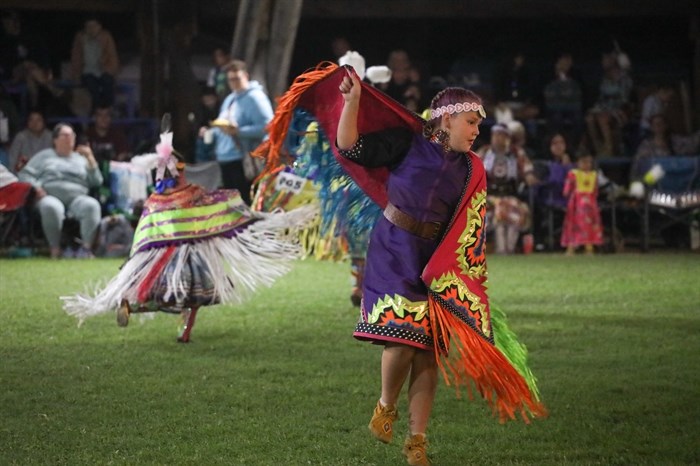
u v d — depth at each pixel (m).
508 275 23.97
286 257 15.48
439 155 9.38
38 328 16.06
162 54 36.41
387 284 9.24
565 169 31.41
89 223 28.00
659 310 18.20
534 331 15.98
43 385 12.12
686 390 12.02
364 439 10.01
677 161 32.47
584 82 37.84
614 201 31.47
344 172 10.71
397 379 9.26
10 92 34.09
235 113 27.14
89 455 9.36
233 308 18.36
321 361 13.64
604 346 14.75
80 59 34.41
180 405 11.25
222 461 9.23
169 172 15.23
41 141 29.88
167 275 14.73
